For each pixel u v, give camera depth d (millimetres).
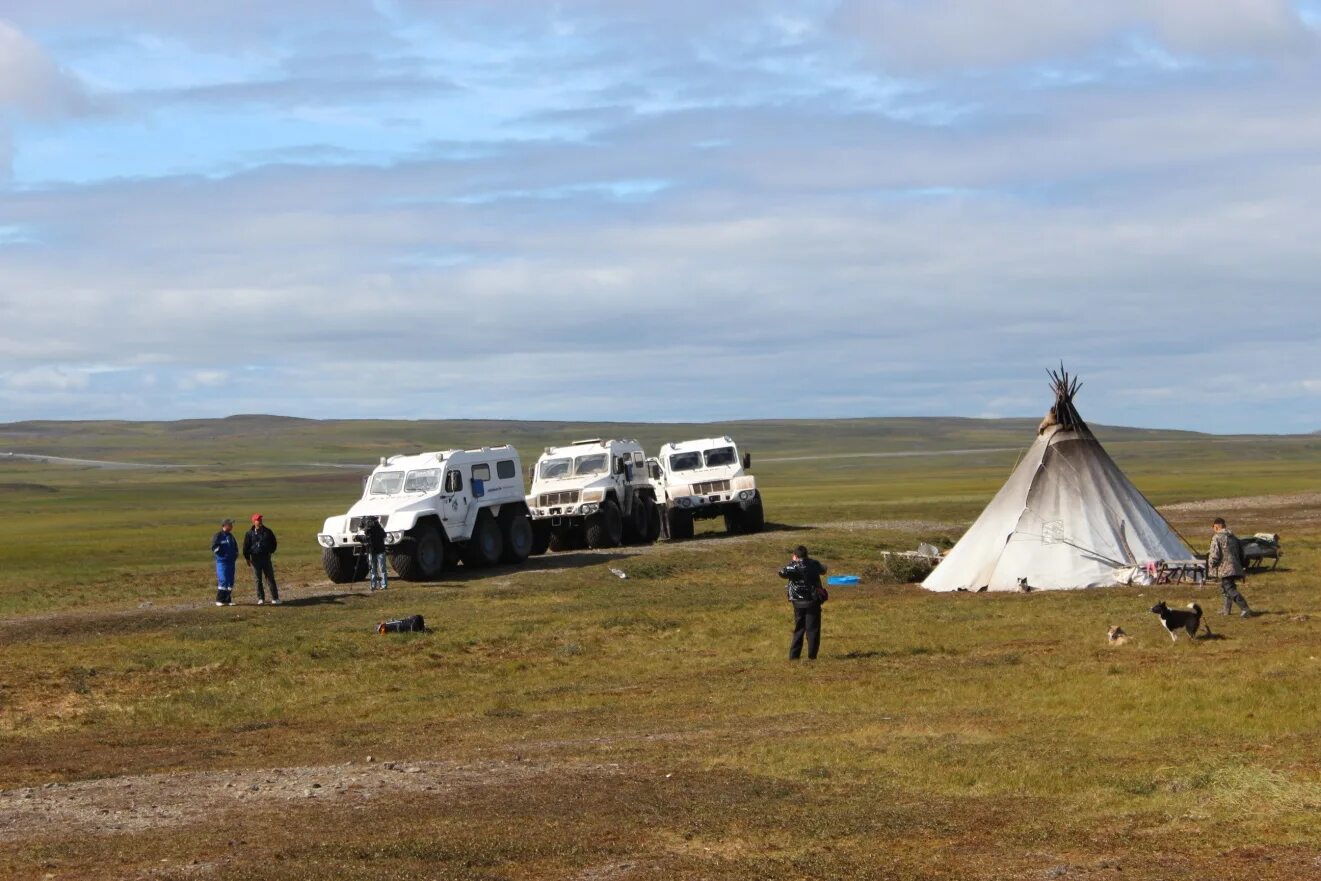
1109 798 10094
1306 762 10703
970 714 14242
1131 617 22469
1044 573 28938
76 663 20188
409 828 9836
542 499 40344
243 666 20141
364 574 33594
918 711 14625
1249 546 30031
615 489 41125
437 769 12305
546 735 14383
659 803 10484
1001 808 10031
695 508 43875
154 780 12398
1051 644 19844
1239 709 13461
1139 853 8664
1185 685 15055
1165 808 9734
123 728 16375
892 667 18250
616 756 12680
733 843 9266
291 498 121812
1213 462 177250
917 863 8656
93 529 66812
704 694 16734
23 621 25062
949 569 30203
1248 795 9828
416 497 33000
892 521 50688
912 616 24203
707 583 31656
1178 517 51656
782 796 10680
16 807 11227
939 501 67125
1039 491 29906
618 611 25688
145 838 9836
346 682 19031
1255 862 8305
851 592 29641
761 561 35406
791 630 22531
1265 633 19578
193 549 47906
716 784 11188
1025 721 13602
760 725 14242
